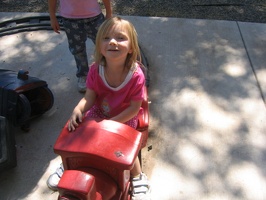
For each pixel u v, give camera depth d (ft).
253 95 9.07
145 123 6.41
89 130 5.06
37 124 8.32
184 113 8.54
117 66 5.79
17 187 6.89
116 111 6.41
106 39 5.61
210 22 12.16
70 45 8.55
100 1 13.75
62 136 5.10
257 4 13.60
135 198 6.21
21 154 7.56
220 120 8.33
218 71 9.91
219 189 6.79
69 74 9.98
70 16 7.93
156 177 7.00
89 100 6.32
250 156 7.43
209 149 7.60
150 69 10.00
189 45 11.00
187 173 7.09
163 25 12.00
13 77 7.68
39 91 8.09
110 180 5.08
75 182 4.29
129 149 4.82
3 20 12.29
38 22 12.25
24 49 11.00
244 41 11.17
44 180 7.03
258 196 6.66
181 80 9.59
